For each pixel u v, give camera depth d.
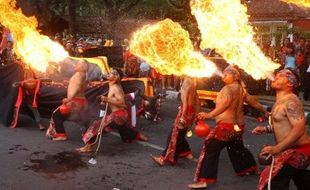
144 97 9.29
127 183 5.55
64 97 8.55
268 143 7.85
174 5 25.48
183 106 6.06
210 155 5.29
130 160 6.51
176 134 6.17
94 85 8.51
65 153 6.77
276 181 4.03
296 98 4.02
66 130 8.22
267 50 12.98
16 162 6.28
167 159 6.22
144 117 9.73
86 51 12.65
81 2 26.45
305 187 4.29
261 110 5.41
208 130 5.40
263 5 23.58
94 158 6.55
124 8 25.55
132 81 9.34
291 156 3.98
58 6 24.83
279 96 4.12
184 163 6.40
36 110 8.27
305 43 12.91
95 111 8.52
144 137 7.67
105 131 7.87
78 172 5.92
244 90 5.34
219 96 5.19
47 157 6.55
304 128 3.92
